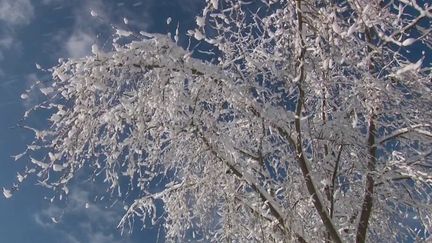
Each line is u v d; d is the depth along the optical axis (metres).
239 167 5.62
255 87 5.36
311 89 5.92
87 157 5.16
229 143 5.26
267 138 5.59
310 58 5.16
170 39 5.12
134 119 5.14
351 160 5.70
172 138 5.60
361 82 5.12
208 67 5.18
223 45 5.65
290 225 5.22
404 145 5.94
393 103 5.31
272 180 5.54
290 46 5.25
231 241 6.07
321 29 4.96
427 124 5.44
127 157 5.29
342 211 5.90
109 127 5.20
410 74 5.13
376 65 5.39
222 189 5.81
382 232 6.13
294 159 5.48
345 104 5.61
